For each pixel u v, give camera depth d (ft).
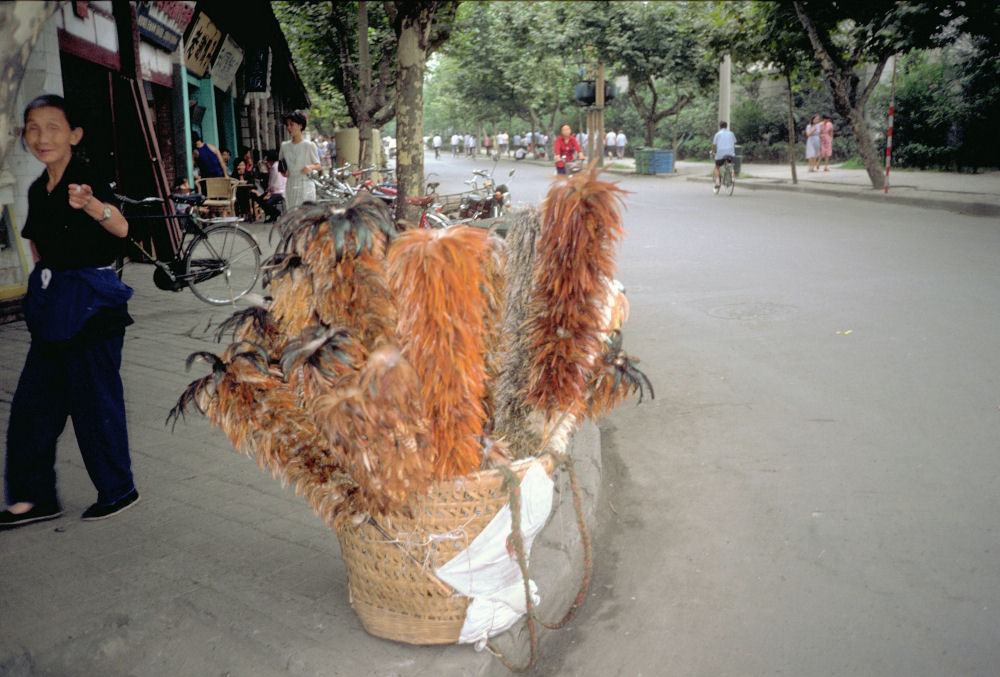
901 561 11.03
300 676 8.36
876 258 33.71
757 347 21.36
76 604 9.55
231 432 8.38
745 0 68.49
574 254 7.86
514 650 8.97
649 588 10.77
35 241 10.67
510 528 8.21
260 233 47.62
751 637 9.60
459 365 7.34
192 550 10.85
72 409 11.34
